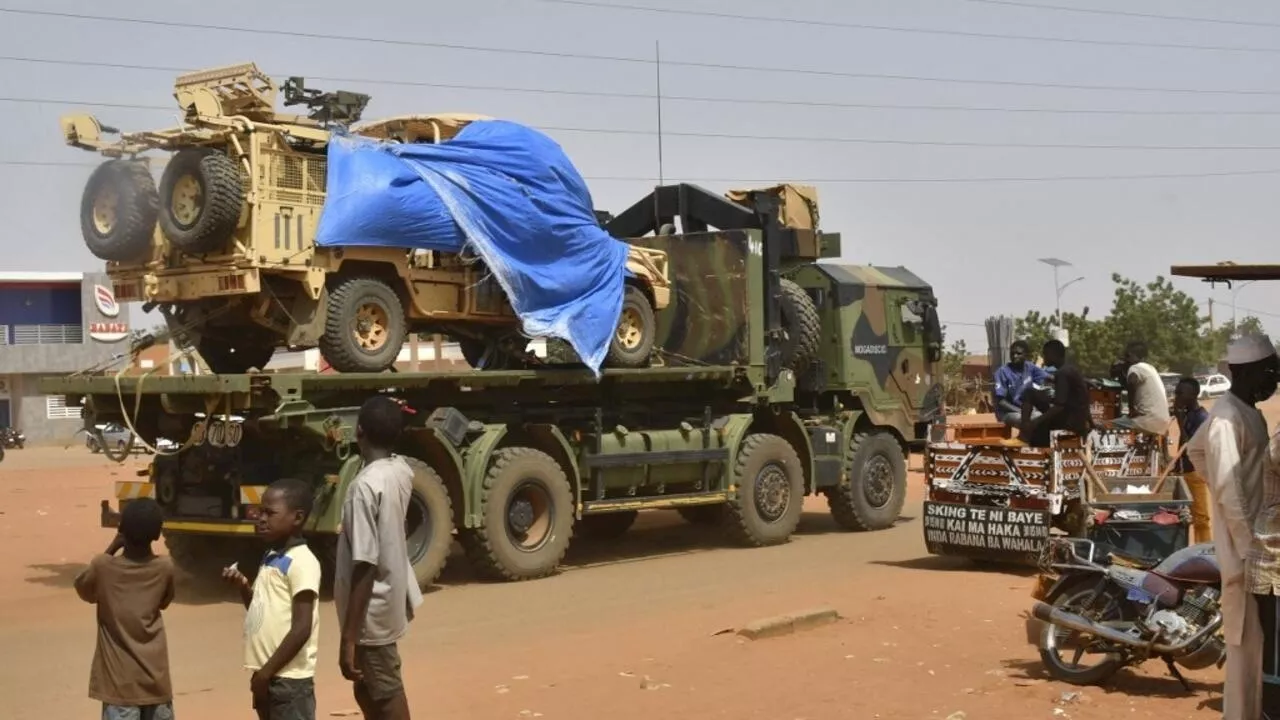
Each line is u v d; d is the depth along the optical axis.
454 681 8.95
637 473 15.35
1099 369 71.25
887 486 18.47
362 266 13.06
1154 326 71.50
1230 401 6.93
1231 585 6.86
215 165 12.07
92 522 20.27
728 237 16.83
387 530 6.16
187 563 14.16
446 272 13.78
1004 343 24.94
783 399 17.09
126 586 6.25
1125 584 8.52
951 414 53.84
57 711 8.57
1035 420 13.77
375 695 6.22
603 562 15.37
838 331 17.89
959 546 13.79
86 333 55.25
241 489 12.43
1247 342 6.91
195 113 12.07
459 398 14.09
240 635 11.12
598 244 15.04
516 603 12.45
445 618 11.70
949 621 10.79
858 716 7.85
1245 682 6.86
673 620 11.20
